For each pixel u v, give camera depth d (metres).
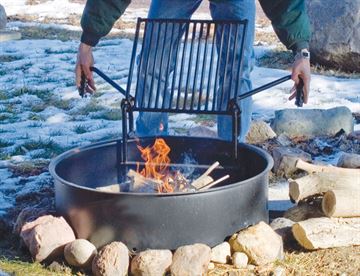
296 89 4.75
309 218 4.55
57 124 7.47
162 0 5.43
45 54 11.37
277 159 5.80
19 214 4.65
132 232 4.04
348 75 9.84
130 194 3.99
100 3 4.70
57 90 8.93
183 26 5.01
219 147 4.82
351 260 4.18
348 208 4.31
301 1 4.75
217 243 4.12
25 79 9.59
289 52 11.05
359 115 7.70
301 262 4.18
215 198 4.05
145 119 5.59
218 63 4.78
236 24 4.72
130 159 4.86
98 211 4.08
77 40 12.66
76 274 4.04
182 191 4.28
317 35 10.07
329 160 6.20
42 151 6.50
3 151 6.49
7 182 5.62
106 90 8.92
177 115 7.68
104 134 7.01
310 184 4.52
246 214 4.20
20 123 7.50
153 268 3.91
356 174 4.56
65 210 4.26
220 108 4.68
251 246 4.07
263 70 9.87
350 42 9.80
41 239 4.13
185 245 4.03
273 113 7.80
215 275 4.01
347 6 9.89
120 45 12.03
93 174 4.73
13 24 14.35
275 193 5.28
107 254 3.94
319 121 6.86
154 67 4.84
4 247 4.48
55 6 17.16
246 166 4.70
